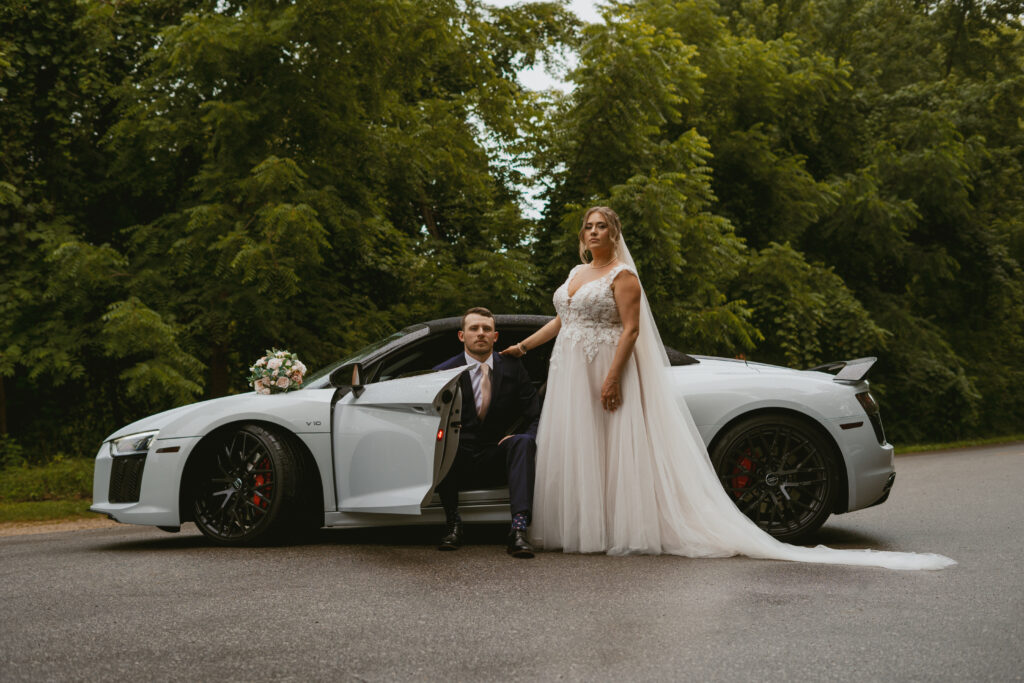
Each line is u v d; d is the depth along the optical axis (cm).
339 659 285
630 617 333
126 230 1059
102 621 336
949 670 268
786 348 1588
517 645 298
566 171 1310
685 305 1196
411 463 479
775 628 316
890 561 436
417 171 1214
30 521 801
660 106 1276
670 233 1136
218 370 1106
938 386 2005
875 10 2286
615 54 1222
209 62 975
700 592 375
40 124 1130
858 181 1888
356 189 1128
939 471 1062
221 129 988
